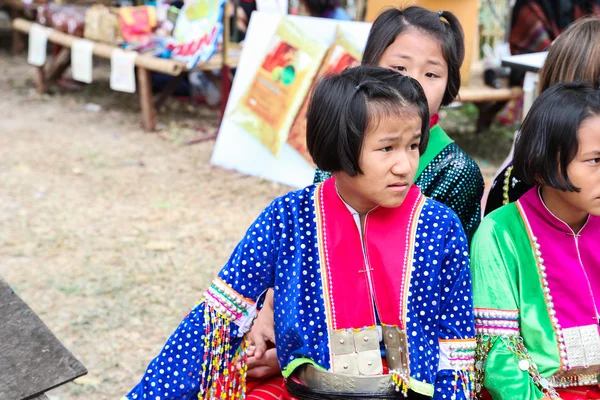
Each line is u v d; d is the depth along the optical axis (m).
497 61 5.77
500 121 6.60
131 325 3.32
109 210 4.62
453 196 2.01
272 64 5.07
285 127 5.01
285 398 1.79
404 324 1.60
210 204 4.77
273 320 1.87
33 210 4.57
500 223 1.78
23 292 3.56
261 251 1.66
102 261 3.93
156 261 3.95
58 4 7.84
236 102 5.29
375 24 2.01
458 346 1.64
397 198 1.55
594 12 5.73
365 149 1.52
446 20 2.19
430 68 1.94
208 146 5.93
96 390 2.87
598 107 1.61
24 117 6.59
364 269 1.63
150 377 1.67
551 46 2.05
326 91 1.56
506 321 1.72
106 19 6.49
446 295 1.64
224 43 5.98
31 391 1.46
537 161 1.66
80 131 6.24
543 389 1.71
